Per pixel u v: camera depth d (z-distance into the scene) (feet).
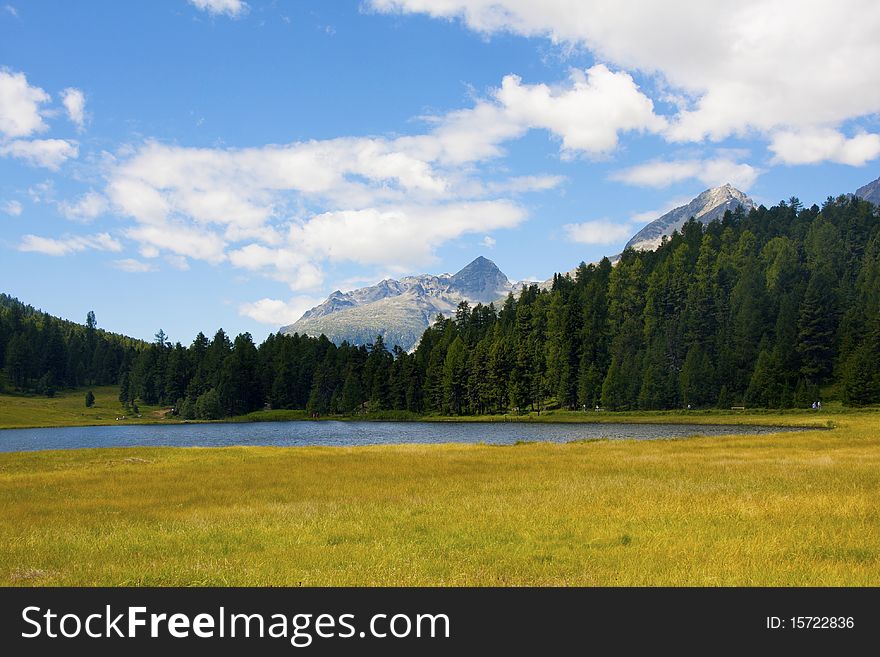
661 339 553.23
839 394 445.37
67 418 602.44
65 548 56.85
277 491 92.89
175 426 542.16
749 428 331.98
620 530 56.70
